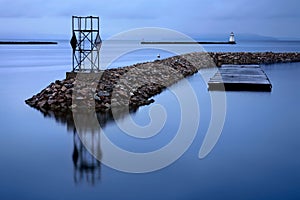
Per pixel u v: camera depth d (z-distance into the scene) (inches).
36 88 406.6
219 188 139.3
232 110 284.0
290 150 184.9
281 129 226.7
